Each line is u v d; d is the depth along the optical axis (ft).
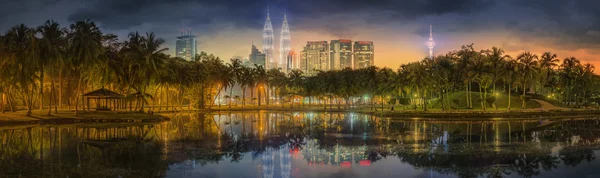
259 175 111.14
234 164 125.08
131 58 326.24
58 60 275.80
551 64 400.88
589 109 377.30
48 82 390.63
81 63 292.40
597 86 540.93
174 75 398.01
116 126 241.96
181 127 238.27
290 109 481.87
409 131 209.46
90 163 122.83
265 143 169.37
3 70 280.51
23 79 274.57
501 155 136.36
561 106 443.32
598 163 124.57
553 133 196.24
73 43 287.48
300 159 133.39
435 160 128.67
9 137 181.88
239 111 458.50
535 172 113.60
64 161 125.59
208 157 135.95
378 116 333.83
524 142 165.17
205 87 502.38
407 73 380.78
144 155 137.39
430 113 306.96
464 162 125.70
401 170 115.85
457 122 270.26
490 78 368.48
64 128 226.17
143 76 329.31
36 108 404.77
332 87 480.64
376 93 428.56
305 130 220.64
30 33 270.46
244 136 193.06
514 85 414.41
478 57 395.55
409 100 461.78
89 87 426.51
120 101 376.27
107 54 329.93
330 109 464.65
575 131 205.98
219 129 226.79
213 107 542.57
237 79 541.34
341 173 113.29
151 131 212.23
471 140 171.94
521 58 375.86
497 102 423.64
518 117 299.38
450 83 400.26
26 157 131.75
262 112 438.40
